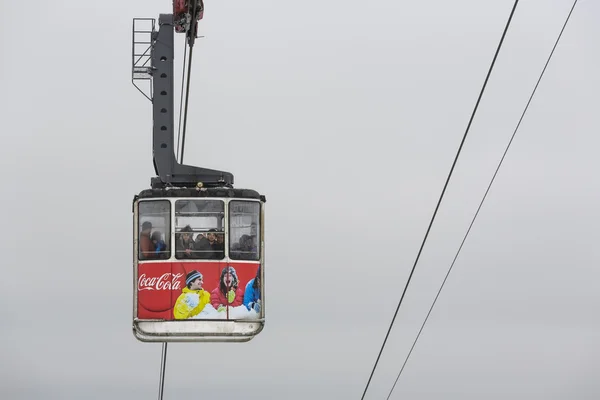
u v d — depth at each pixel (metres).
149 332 40.50
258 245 40.94
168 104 42.84
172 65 42.97
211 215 40.66
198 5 41.34
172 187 41.25
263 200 41.06
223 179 41.75
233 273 40.59
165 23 43.12
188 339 40.50
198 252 40.56
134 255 40.66
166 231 40.56
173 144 42.56
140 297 40.53
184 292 40.44
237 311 40.56
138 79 42.97
